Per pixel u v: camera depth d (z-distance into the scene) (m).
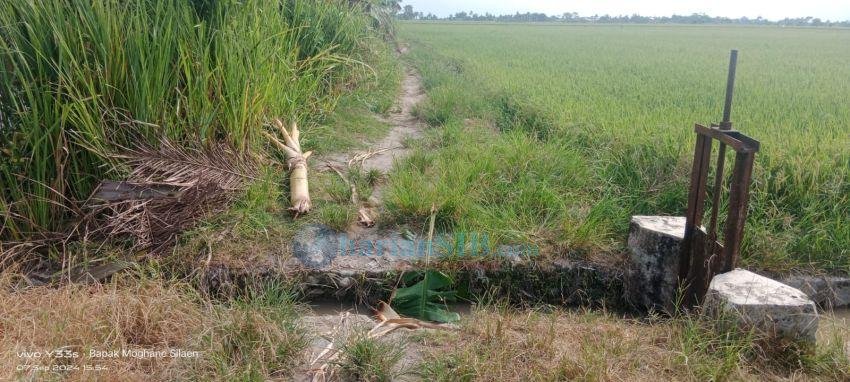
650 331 3.85
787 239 4.85
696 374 3.36
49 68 4.62
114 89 4.81
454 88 10.45
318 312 4.39
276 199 5.24
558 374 3.29
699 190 4.15
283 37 6.95
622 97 10.25
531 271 4.56
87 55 4.77
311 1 9.09
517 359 3.44
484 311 4.00
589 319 4.07
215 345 3.38
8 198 4.57
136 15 4.93
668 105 9.16
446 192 5.16
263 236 4.68
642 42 30.61
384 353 3.46
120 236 4.56
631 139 6.54
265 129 6.36
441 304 4.52
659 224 4.59
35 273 4.30
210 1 5.94
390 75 11.35
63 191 4.60
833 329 3.92
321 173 6.02
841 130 7.22
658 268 4.44
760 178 5.42
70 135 4.66
